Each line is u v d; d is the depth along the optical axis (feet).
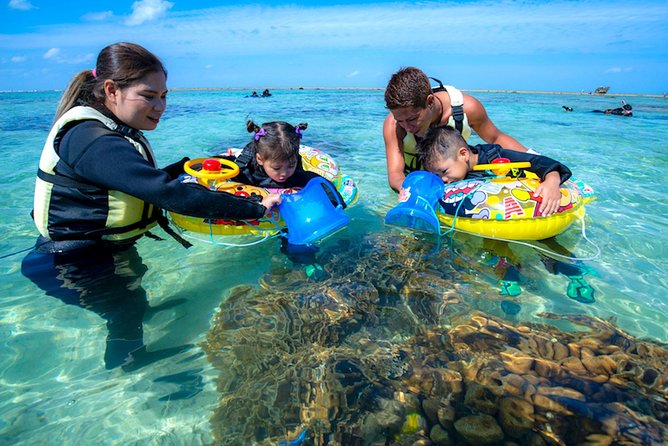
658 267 9.00
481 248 9.63
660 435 4.59
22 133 27.91
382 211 12.41
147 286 8.10
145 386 5.70
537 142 25.52
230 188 9.74
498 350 6.07
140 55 7.77
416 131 11.61
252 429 4.96
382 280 8.16
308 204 9.60
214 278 8.39
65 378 5.87
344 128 30.99
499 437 4.62
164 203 7.66
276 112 45.39
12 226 11.16
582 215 10.34
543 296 7.70
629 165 18.90
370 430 4.83
